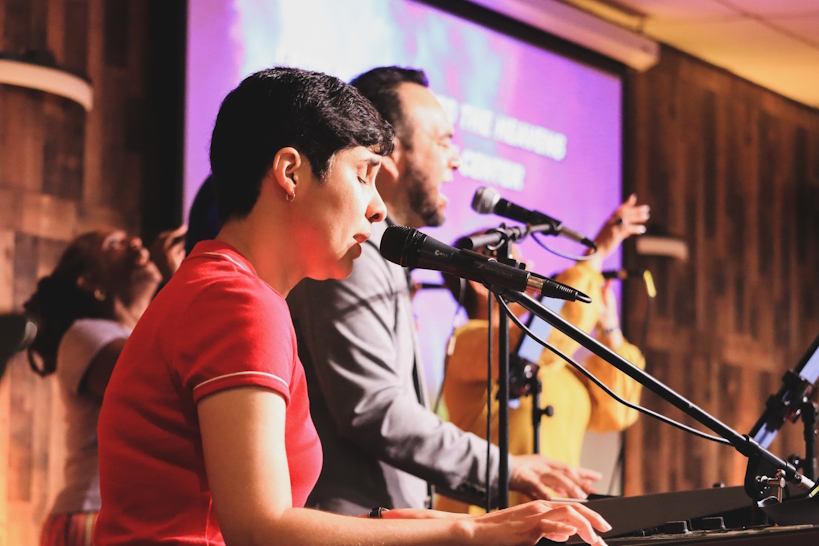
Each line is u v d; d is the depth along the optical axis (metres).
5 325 1.33
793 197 6.65
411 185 2.56
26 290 3.37
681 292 5.77
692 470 5.59
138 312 3.34
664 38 5.88
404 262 1.38
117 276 3.32
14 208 3.38
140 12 3.77
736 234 6.20
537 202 4.98
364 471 2.23
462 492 2.24
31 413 3.23
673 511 1.47
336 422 2.19
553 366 3.31
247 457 0.99
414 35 4.51
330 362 2.19
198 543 1.08
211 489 1.00
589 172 5.25
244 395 1.01
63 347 3.05
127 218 3.63
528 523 1.02
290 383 1.13
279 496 0.99
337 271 1.26
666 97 5.89
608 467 4.95
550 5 5.02
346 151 1.22
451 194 4.57
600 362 3.60
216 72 3.78
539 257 4.77
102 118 3.62
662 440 5.48
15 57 3.30
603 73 5.38
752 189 6.36
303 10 4.07
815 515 1.23
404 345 2.33
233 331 1.05
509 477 2.27
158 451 1.09
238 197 1.22
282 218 1.21
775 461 1.42
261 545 0.97
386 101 2.55
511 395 2.74
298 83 1.21
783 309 6.44
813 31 5.69
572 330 1.36
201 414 1.03
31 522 3.21
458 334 3.17
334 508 2.19
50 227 3.45
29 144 3.44
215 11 3.80
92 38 3.64
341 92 1.23
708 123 6.12
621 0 5.42
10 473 3.19
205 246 1.20
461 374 3.07
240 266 1.15
